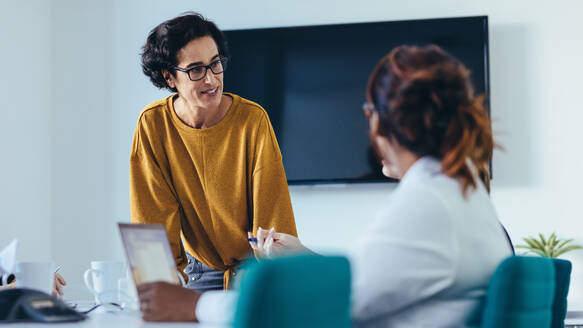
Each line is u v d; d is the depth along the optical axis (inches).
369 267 41.0
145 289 49.1
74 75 170.6
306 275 33.6
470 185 44.4
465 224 42.8
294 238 67.3
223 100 79.0
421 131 43.9
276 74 163.2
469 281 43.2
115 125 168.6
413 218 41.3
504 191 154.1
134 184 78.9
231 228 78.7
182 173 78.4
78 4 171.5
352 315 41.1
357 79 160.2
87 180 168.2
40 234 164.1
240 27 165.6
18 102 157.9
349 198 159.6
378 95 45.3
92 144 168.9
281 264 32.9
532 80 155.0
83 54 170.6
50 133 169.8
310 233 159.6
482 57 154.6
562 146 153.4
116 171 167.8
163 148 78.9
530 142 154.2
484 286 44.6
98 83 169.9
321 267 34.6
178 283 53.6
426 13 159.5
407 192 42.5
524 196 153.6
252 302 32.3
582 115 153.3
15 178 155.3
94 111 169.5
